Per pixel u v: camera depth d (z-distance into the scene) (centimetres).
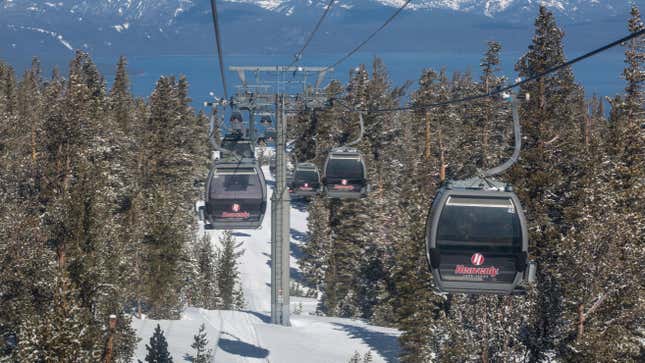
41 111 5834
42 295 2977
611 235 3238
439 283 1481
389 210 7806
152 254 4716
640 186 4428
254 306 7475
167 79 7856
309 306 7162
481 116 5947
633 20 5066
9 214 3338
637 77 5062
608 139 5041
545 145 4616
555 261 4062
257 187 2480
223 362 3525
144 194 6762
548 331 3166
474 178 1528
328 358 3944
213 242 9012
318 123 8700
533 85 4834
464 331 2906
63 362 2428
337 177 3950
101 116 6706
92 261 3133
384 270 5794
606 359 3072
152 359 2969
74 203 3219
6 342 3027
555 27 4862
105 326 3088
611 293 3259
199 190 9962
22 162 4394
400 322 4047
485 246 1461
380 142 9362
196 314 5044
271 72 3838
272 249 4512
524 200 4409
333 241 7269
